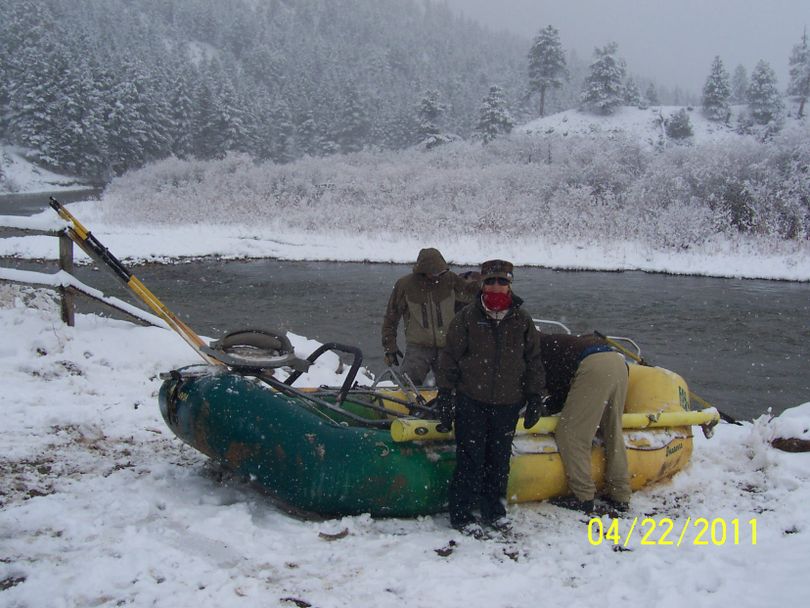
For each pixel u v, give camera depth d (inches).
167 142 2763.3
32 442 199.6
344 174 1206.9
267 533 152.3
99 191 2176.4
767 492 190.9
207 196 1193.4
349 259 830.5
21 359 274.7
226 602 121.7
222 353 179.5
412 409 198.4
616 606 126.6
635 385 206.5
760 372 387.9
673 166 979.3
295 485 161.3
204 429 172.9
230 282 675.4
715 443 231.9
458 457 163.8
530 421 168.4
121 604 119.5
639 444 188.5
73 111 2522.1
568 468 177.0
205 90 2888.8
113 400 245.3
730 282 691.4
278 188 1203.9
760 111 2551.7
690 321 513.0
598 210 923.4
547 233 884.0
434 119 2527.1
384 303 569.6
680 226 841.5
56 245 790.5
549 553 152.9
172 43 5693.9
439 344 234.7
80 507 156.9
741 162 929.5
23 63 2613.2
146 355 298.5
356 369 187.6
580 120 2554.1
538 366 165.8
